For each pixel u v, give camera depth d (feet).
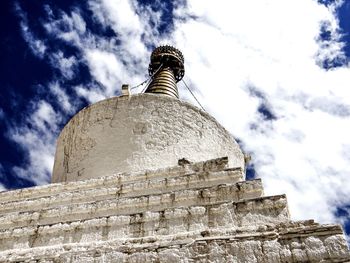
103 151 45.93
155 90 67.56
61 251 25.63
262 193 28.60
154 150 45.24
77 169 46.34
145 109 48.39
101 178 36.17
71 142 50.16
